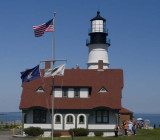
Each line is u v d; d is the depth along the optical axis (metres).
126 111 62.31
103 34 64.50
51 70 32.78
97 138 38.53
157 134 40.38
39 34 33.72
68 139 37.78
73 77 53.03
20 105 49.75
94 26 64.56
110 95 51.00
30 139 40.34
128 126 47.75
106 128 49.41
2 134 49.97
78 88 51.34
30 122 49.69
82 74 53.91
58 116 49.69
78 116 49.44
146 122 74.38
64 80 52.34
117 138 38.41
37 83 52.75
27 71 33.81
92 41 64.69
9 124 67.19
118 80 53.31
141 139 37.31
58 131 49.25
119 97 50.69
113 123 49.53
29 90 51.97
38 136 46.41
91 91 51.72
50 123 49.59
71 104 49.91
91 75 53.91
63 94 51.34
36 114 49.91
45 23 33.62
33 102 49.91
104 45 64.69
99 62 55.41
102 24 64.50
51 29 33.53
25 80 33.88
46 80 53.03
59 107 49.50
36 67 33.34
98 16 64.75
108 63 64.81
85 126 49.22
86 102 50.16
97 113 49.88
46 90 51.75
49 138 39.69
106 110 49.75
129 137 39.03
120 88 52.09
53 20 33.69
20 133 50.38
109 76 53.97
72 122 49.44
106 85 52.38
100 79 53.41
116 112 49.22
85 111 49.44
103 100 50.19
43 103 49.88
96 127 49.50
